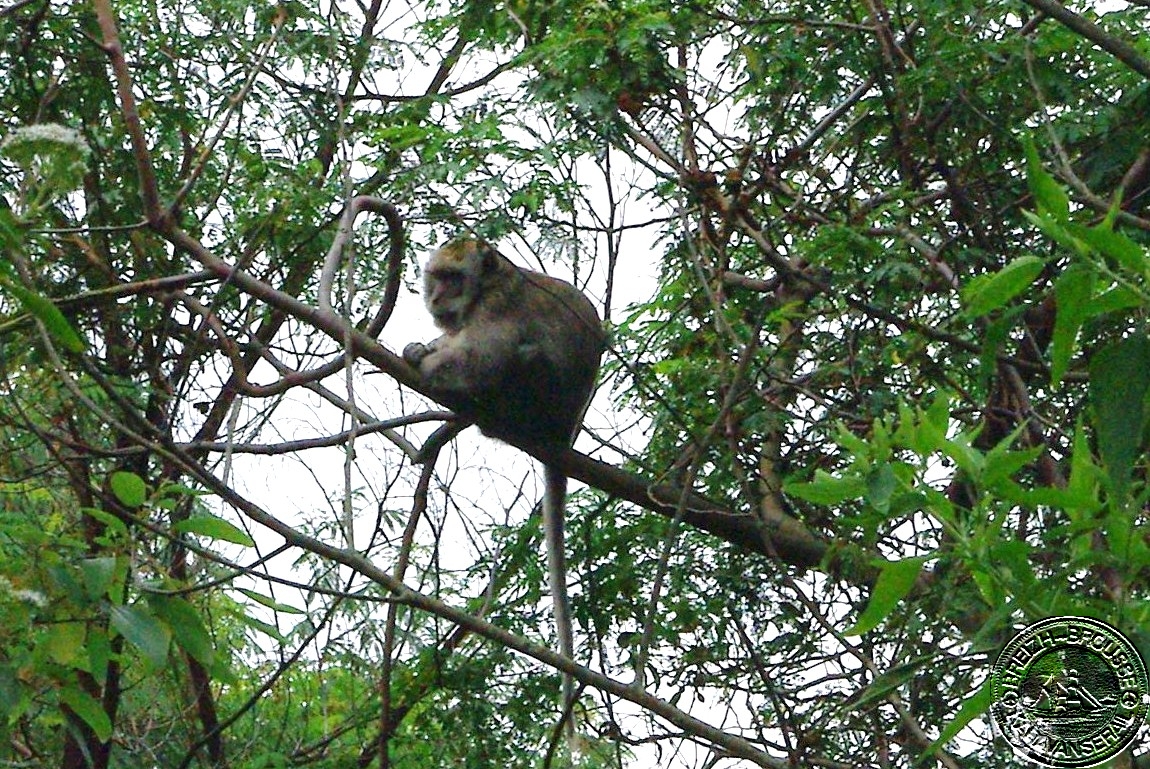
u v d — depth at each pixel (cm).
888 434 690
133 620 717
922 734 959
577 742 1181
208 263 1084
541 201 1076
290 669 1402
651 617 993
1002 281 559
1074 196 1020
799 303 1111
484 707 1298
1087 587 727
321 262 1369
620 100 1069
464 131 1092
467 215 1120
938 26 1165
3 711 688
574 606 1336
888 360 1126
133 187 1308
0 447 1233
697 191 1098
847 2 1197
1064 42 1152
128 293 1069
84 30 1326
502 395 1389
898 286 1134
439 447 1215
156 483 1246
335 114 1355
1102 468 603
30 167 720
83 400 907
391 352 1162
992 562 629
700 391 1200
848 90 1234
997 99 1169
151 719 1391
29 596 701
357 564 905
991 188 1188
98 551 828
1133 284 567
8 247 705
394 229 1164
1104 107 1156
